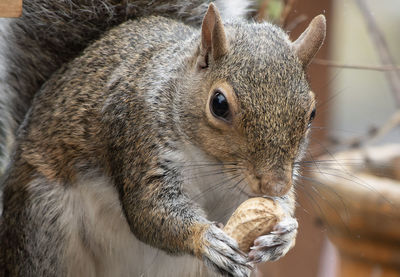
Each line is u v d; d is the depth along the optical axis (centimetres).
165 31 191
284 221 184
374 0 254
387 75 203
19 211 190
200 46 187
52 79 192
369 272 198
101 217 190
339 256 200
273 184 183
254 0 196
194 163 187
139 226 188
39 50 193
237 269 184
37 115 191
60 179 190
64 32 193
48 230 190
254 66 184
